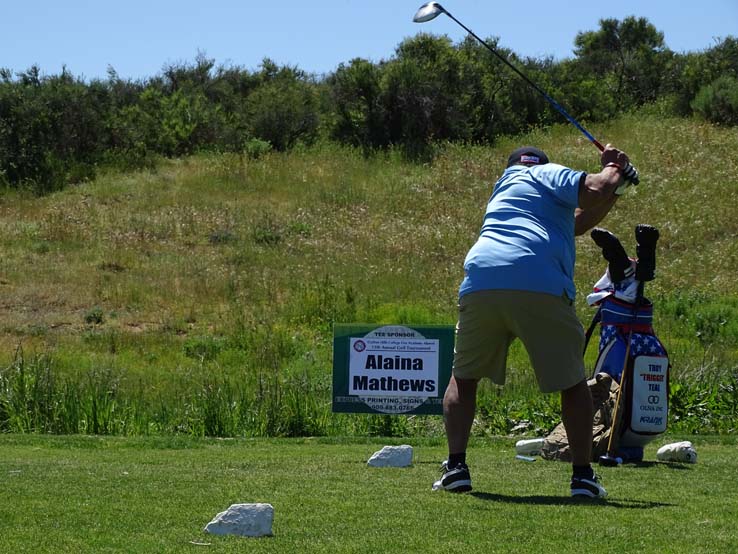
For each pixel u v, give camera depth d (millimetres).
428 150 26906
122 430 9422
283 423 9430
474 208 22906
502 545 3596
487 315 4609
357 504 4379
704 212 21547
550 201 4684
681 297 17094
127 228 21156
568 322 4586
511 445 7648
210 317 16719
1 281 17938
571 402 4664
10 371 10773
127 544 3584
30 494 4559
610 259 6598
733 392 9711
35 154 25234
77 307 17016
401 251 20172
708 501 4582
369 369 8750
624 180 4750
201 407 9773
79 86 27266
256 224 21578
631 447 6398
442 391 8688
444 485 4793
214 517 4008
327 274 18172
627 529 3871
